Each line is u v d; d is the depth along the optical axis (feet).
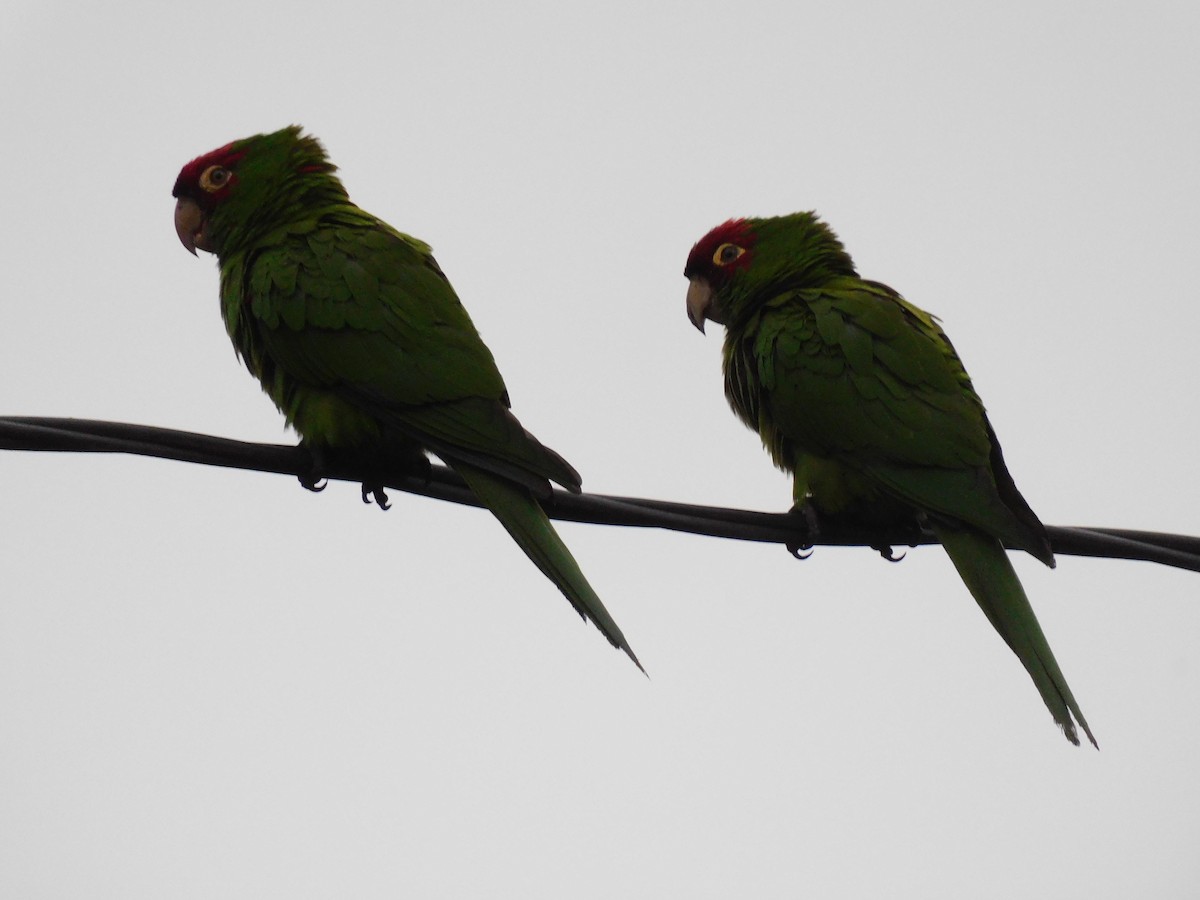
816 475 34.71
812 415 34.76
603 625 28.89
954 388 34.83
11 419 26.63
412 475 32.12
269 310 32.32
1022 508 33.68
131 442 27.84
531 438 30.53
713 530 33.19
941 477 33.35
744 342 37.01
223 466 30.30
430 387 31.12
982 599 32.37
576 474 30.17
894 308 36.32
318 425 31.65
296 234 33.71
